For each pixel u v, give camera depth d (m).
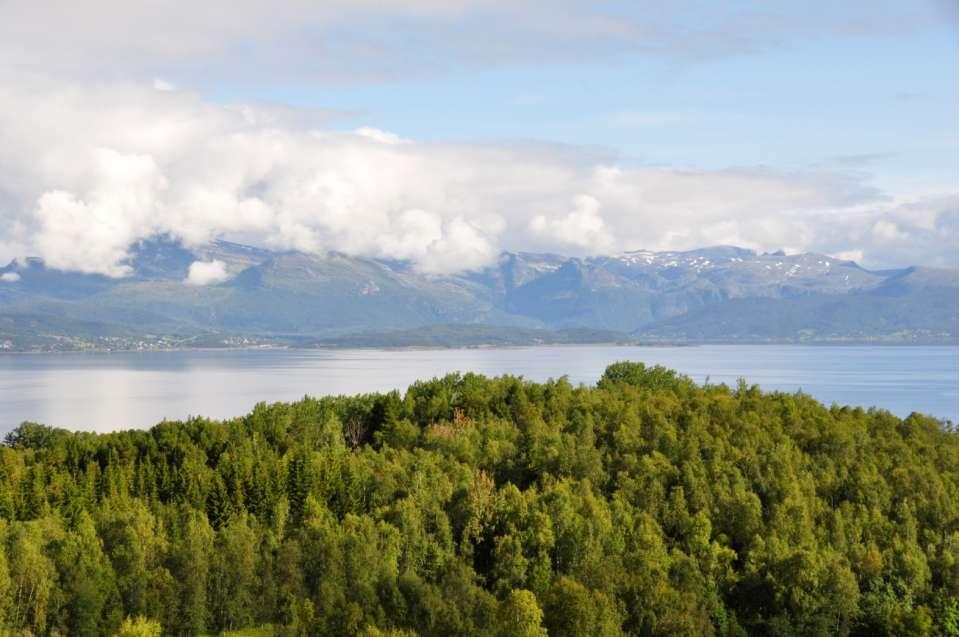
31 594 124.31
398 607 121.94
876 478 168.25
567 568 138.88
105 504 156.12
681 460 175.25
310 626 119.81
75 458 183.00
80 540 135.62
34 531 140.50
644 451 183.75
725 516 156.12
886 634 130.00
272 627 129.50
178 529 146.62
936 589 140.50
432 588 125.00
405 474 166.88
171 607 127.31
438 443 187.62
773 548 141.88
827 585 133.38
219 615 130.12
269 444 195.25
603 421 199.62
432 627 120.06
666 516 155.38
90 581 125.94
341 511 159.12
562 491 151.75
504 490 158.38
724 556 143.12
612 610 121.75
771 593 136.12
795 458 180.50
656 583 127.50
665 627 122.50
